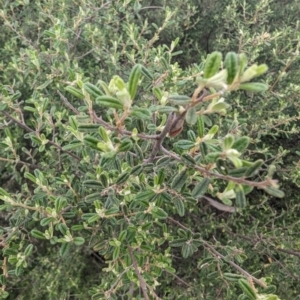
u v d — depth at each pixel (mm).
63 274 2906
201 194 1255
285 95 2748
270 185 1050
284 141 3178
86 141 1292
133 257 1773
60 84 2363
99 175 1603
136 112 1149
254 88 948
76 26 2564
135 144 1573
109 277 2447
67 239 1738
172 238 1988
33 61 2299
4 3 2992
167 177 1766
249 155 2721
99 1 2850
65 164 2525
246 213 2838
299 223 2750
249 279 1525
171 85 2035
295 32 2912
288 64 2631
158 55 2152
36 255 3314
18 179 2633
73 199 1930
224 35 3389
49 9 2762
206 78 960
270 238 2553
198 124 1295
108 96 1093
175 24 3041
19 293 3195
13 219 1977
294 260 2525
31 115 3125
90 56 3156
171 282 2928
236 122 1989
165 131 1299
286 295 2688
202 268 2268
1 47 3352
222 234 3078
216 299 2449
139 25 3311
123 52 2578
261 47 2805
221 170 1128
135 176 1610
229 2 3211
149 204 1591
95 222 1998
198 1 3289
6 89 2125
